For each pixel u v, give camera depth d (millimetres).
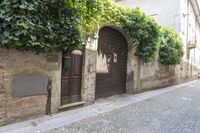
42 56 4078
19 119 3684
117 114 4754
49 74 4254
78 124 3867
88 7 4535
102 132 3477
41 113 4125
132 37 7305
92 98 5664
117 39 7344
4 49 3398
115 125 3900
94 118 4332
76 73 5145
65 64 4695
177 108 5648
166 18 14703
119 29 7035
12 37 3115
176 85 13664
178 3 14203
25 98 3773
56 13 3818
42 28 3492
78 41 4293
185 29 16219
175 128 3797
